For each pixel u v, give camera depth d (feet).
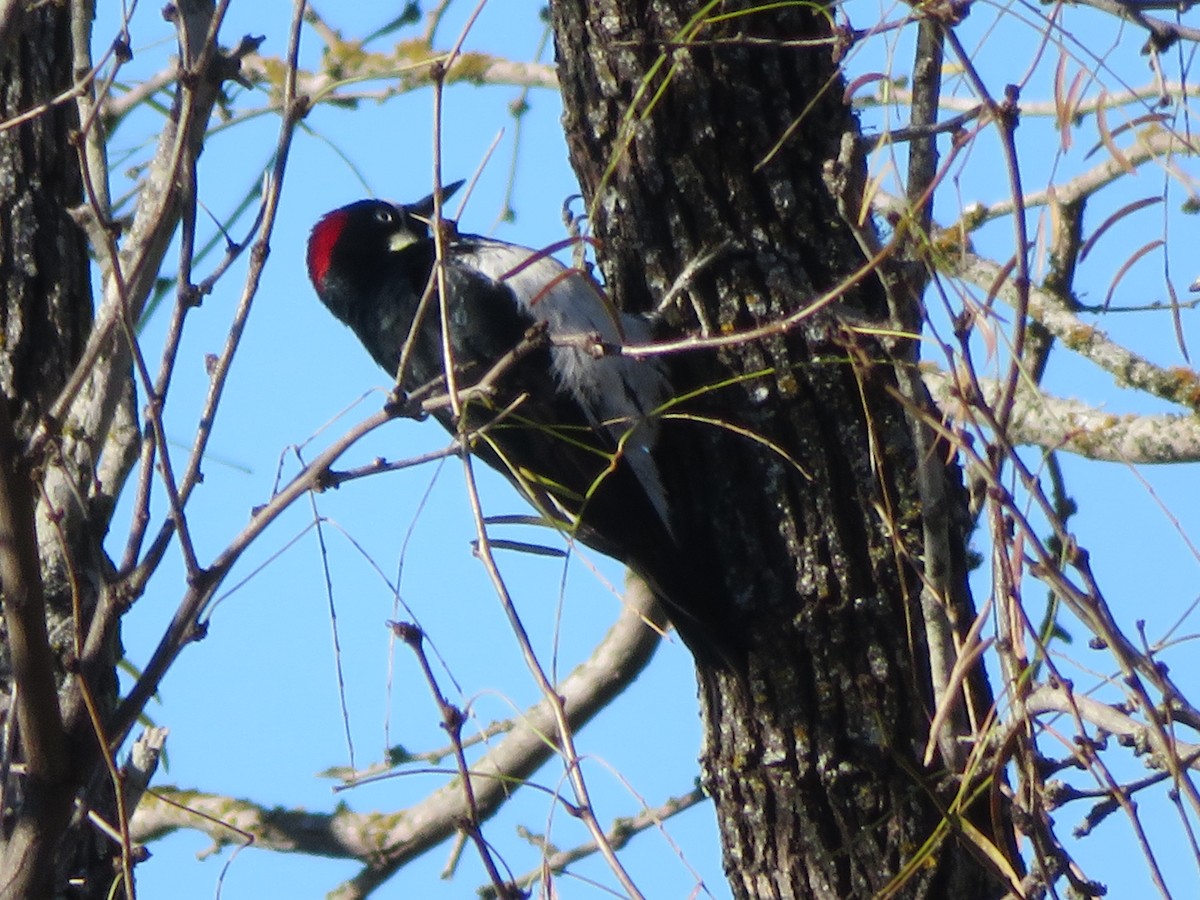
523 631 16.01
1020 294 15.99
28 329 28.63
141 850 18.69
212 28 16.88
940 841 20.95
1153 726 15.51
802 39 24.58
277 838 35.70
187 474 17.22
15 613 16.78
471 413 29.89
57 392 28.53
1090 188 28.48
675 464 24.90
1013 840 19.97
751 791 23.84
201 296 17.15
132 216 25.03
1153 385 29.86
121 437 24.66
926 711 23.39
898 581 23.59
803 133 24.63
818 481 23.95
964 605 23.18
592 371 28.76
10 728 17.08
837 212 24.53
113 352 20.11
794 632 23.73
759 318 24.31
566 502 28.68
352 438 17.12
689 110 24.57
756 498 24.25
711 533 24.52
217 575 17.17
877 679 23.43
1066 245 29.32
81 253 29.48
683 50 24.43
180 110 18.37
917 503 23.71
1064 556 16.21
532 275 31.04
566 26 25.57
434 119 17.22
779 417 24.21
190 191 17.06
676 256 24.91
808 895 23.36
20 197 29.09
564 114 25.95
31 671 16.85
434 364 31.58
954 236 22.66
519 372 29.68
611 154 25.13
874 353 23.65
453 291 31.30
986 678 21.99
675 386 25.26
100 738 16.60
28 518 16.78
